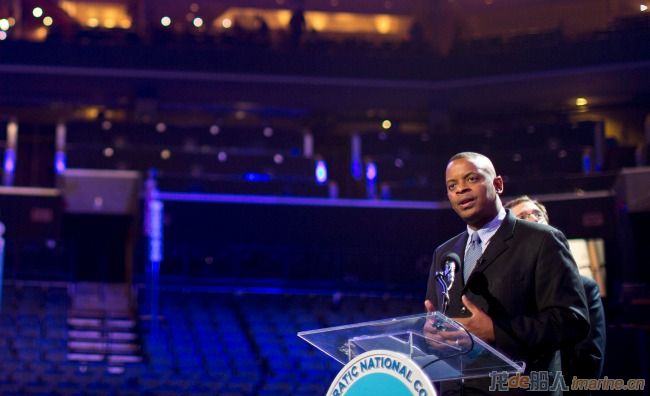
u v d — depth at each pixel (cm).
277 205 1291
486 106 1600
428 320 225
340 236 1294
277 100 1594
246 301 1253
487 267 269
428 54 1566
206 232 1273
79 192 1230
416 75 1558
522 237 270
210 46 1546
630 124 1533
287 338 1177
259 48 1554
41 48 1509
